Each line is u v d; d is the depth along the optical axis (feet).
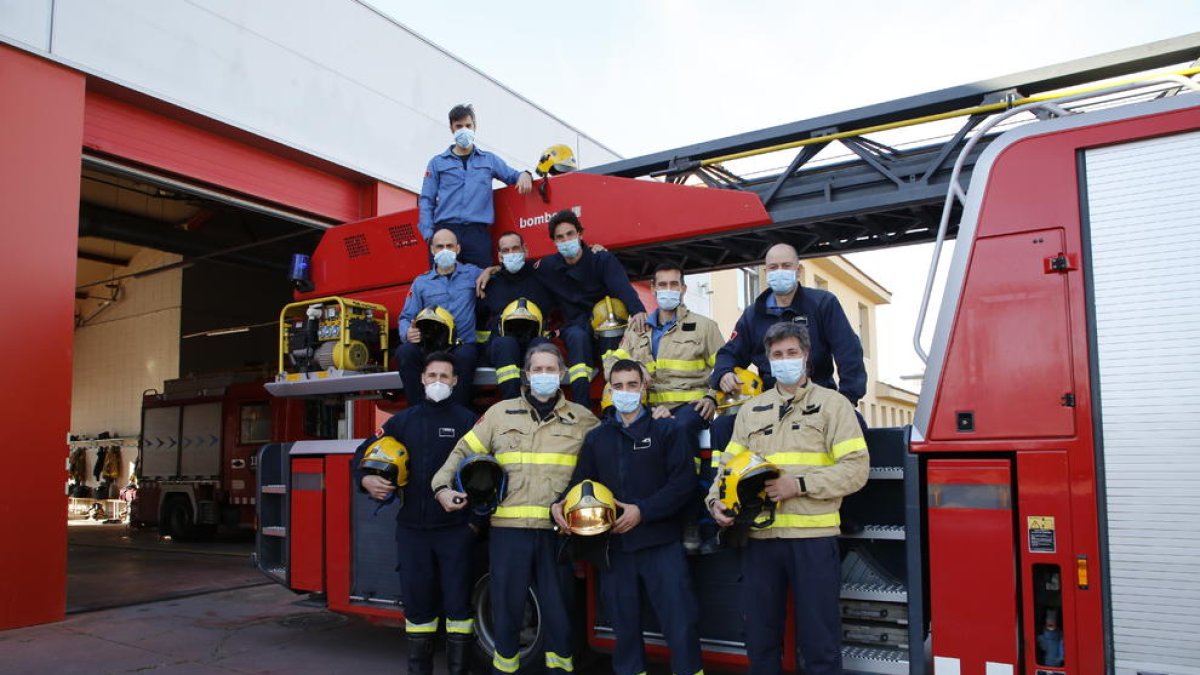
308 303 21.97
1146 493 10.48
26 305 23.43
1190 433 10.32
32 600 23.07
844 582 12.87
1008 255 11.75
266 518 21.13
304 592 20.17
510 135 45.37
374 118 37.27
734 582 13.97
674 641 12.81
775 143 18.84
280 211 34.83
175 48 29.19
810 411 12.14
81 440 72.38
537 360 14.10
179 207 49.85
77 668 18.79
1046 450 11.08
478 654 16.98
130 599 27.35
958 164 13.67
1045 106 14.47
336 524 19.24
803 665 11.96
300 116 33.88
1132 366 10.77
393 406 22.56
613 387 13.21
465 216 20.34
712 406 14.62
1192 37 14.80
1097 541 10.66
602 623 15.64
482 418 14.84
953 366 11.88
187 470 49.21
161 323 66.85
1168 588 10.25
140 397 67.67
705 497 13.88
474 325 18.84
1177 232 10.78
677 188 18.80
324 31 35.22
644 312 16.33
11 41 23.77
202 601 27.20
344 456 19.30
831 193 18.24
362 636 21.81
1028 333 11.44
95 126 27.68
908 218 18.39
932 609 11.62
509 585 14.07
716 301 64.59
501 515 14.17
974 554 11.40
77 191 25.22
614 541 13.26
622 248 19.63
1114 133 11.31
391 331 22.47
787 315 13.97
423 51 40.19
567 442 14.37
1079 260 11.28
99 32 26.50
